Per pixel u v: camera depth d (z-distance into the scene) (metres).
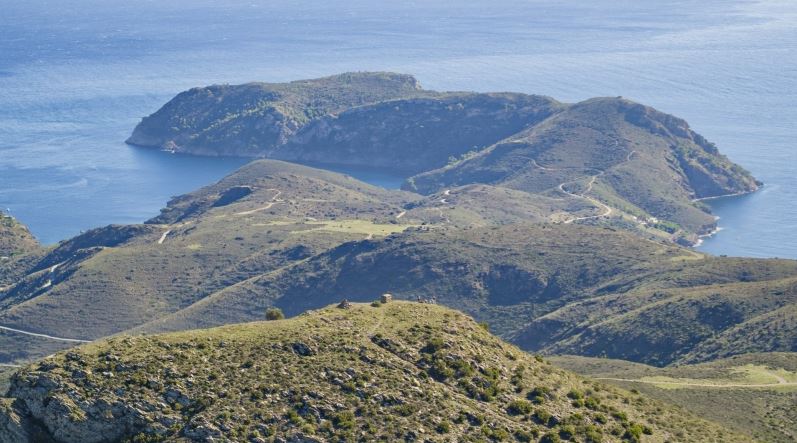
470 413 147.62
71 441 144.88
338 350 154.38
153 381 147.62
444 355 158.00
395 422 142.75
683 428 164.25
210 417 142.38
